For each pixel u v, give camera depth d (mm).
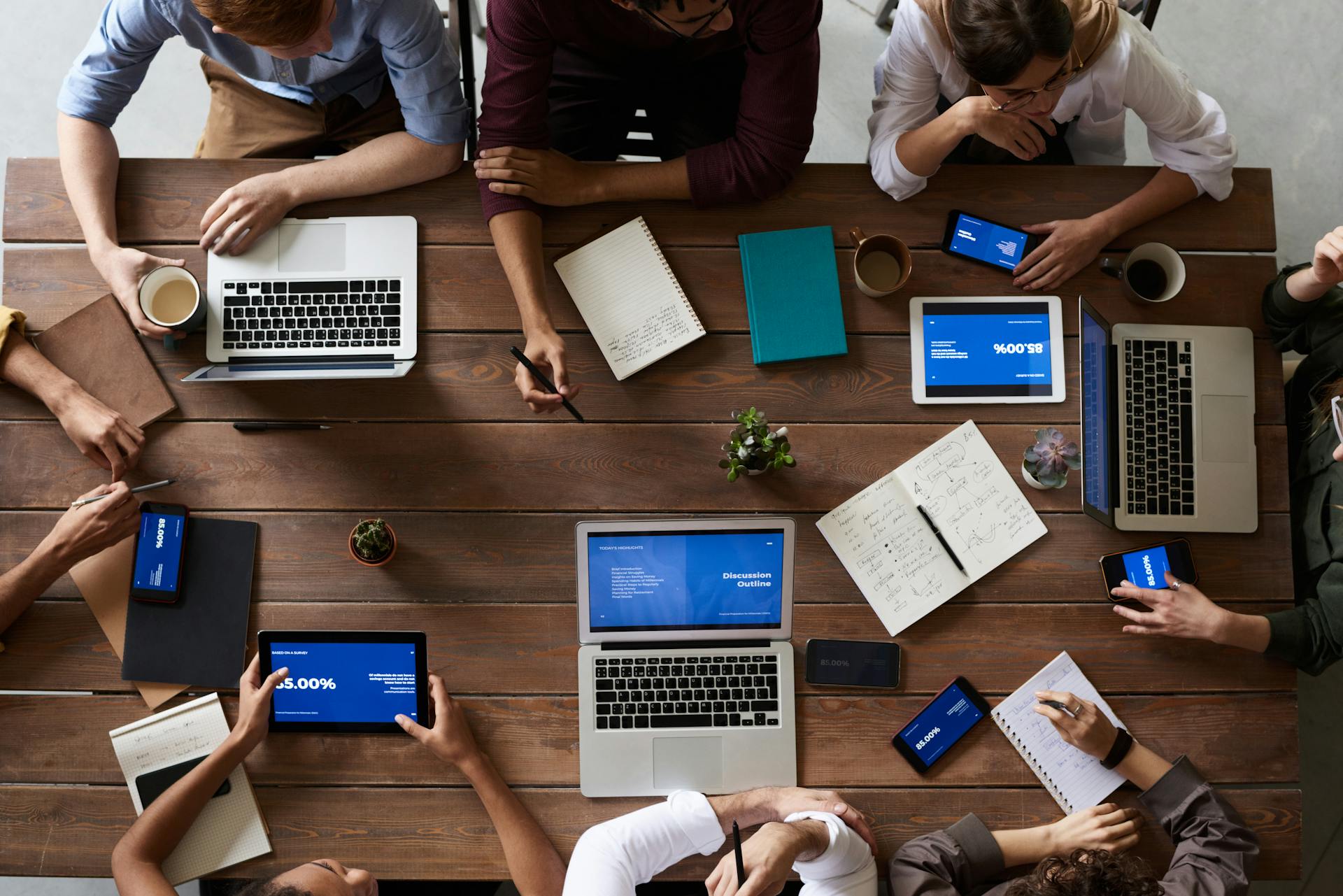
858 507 1799
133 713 1737
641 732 1729
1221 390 1826
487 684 1755
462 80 2143
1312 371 1849
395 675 1725
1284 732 1752
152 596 1750
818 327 1827
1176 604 1723
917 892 1592
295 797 1716
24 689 1739
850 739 1747
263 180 1795
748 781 1728
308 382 1816
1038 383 1828
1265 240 1856
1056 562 1790
